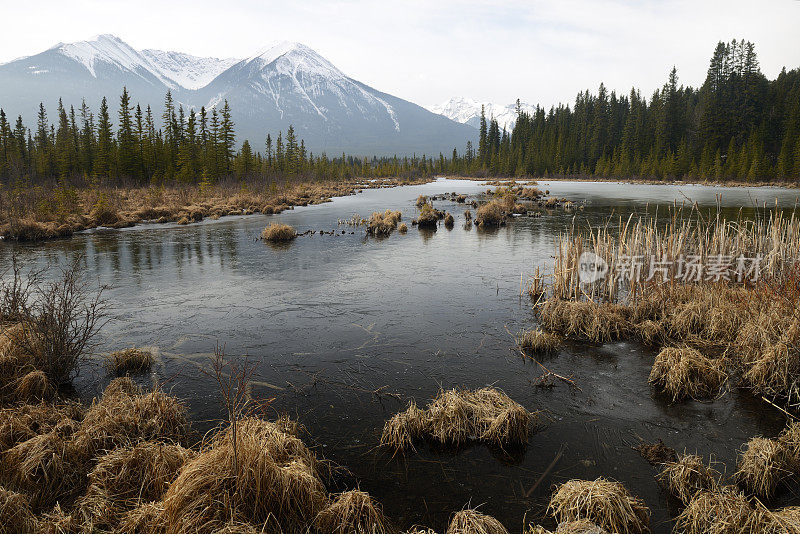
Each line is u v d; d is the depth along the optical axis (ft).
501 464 15.78
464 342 27.09
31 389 18.95
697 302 28.86
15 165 173.17
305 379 22.24
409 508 13.52
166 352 25.49
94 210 88.63
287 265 49.83
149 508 11.73
